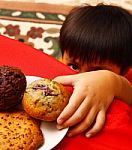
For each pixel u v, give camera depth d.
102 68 1.00
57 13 1.81
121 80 0.73
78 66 1.01
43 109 0.58
